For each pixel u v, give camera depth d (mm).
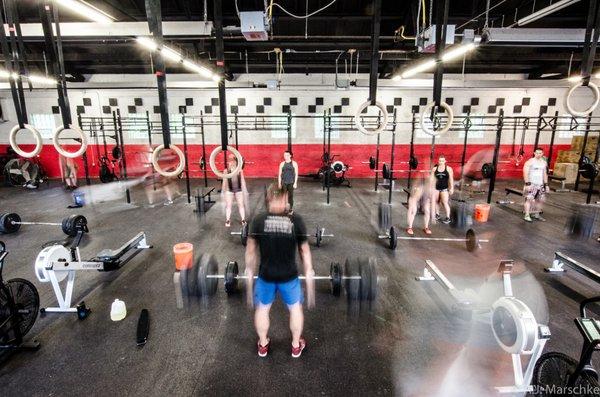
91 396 2002
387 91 10172
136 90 10031
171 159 10250
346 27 6211
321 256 4199
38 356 2344
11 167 9219
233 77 9953
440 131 2266
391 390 2043
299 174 10500
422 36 4387
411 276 3617
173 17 5574
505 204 7145
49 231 5312
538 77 9516
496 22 5590
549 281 3496
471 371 2193
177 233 5160
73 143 10625
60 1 3363
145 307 2994
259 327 2252
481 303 2684
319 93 10188
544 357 1889
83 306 2812
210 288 2910
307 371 2197
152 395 2008
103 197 7953
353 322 2746
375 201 7535
